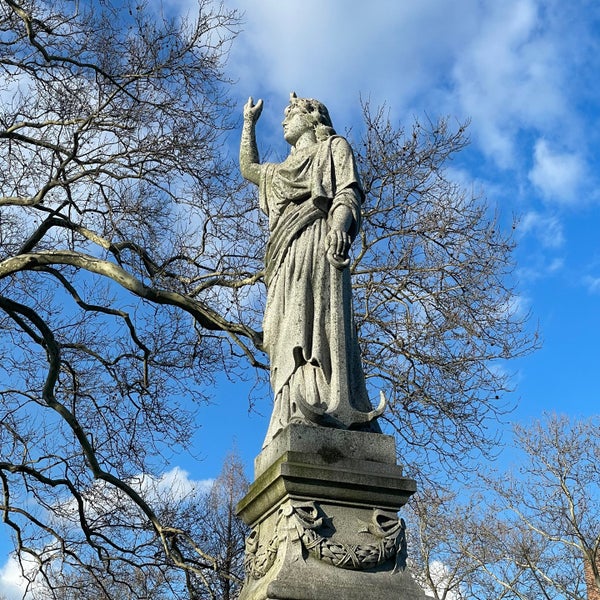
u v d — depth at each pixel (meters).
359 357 6.28
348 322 6.26
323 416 5.76
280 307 6.41
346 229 6.34
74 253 11.95
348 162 6.63
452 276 13.85
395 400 13.55
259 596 5.23
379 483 5.58
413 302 13.98
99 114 13.38
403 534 5.57
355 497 5.56
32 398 13.80
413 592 5.36
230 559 13.18
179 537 12.52
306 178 6.68
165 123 13.90
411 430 13.68
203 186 13.98
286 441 5.67
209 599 12.34
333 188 6.59
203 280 13.99
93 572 12.63
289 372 6.13
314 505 5.48
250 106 7.49
